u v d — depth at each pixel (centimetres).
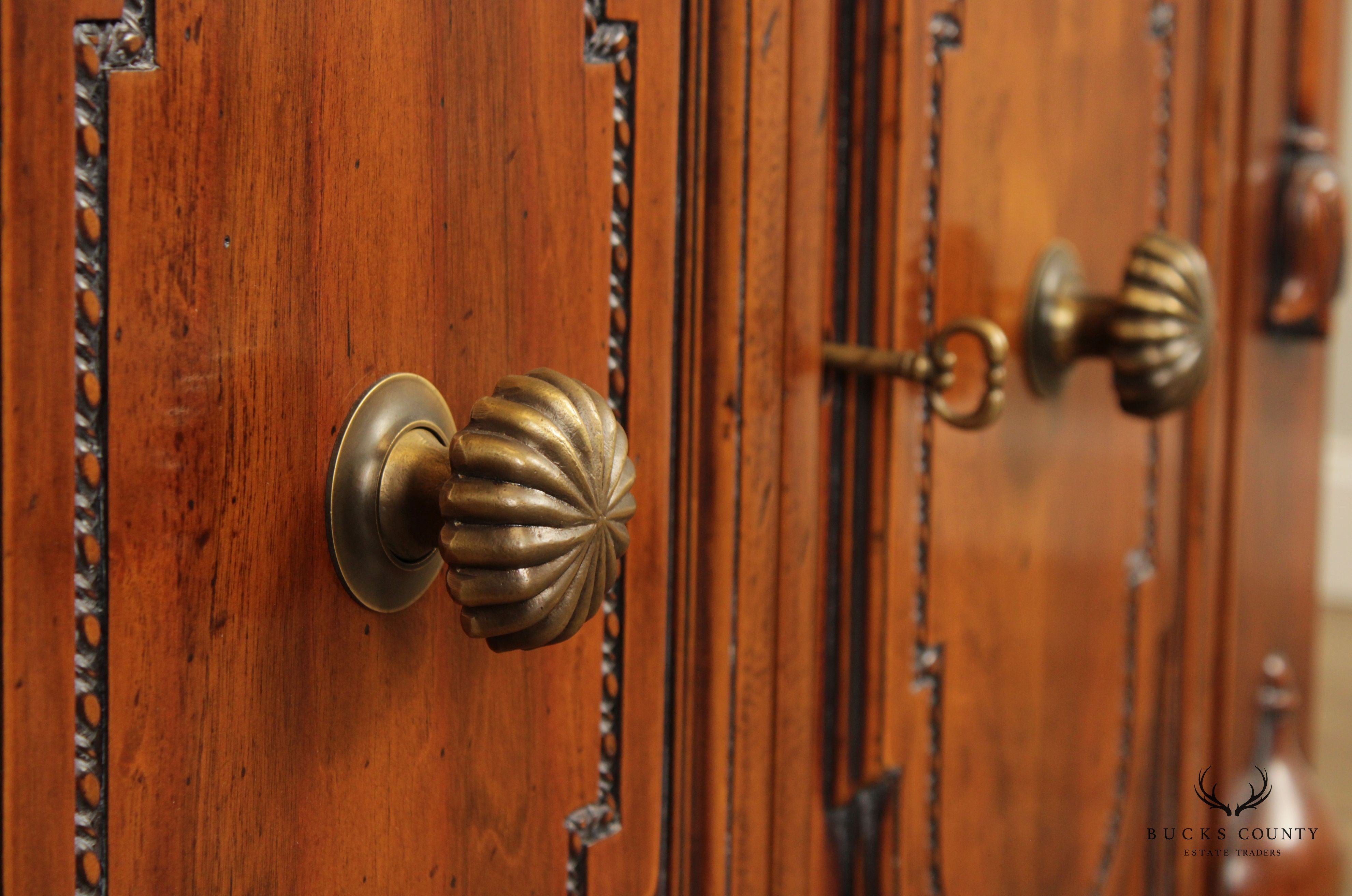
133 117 34
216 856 36
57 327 34
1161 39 54
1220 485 60
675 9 41
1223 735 61
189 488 35
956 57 47
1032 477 51
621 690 42
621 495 36
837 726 47
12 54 33
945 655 49
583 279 40
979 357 49
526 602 35
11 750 34
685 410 42
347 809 37
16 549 34
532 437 35
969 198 48
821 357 45
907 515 47
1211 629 60
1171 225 56
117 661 34
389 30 37
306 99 36
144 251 34
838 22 45
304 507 36
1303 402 66
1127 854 57
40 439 34
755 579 44
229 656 36
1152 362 48
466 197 38
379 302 37
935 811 49
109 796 35
